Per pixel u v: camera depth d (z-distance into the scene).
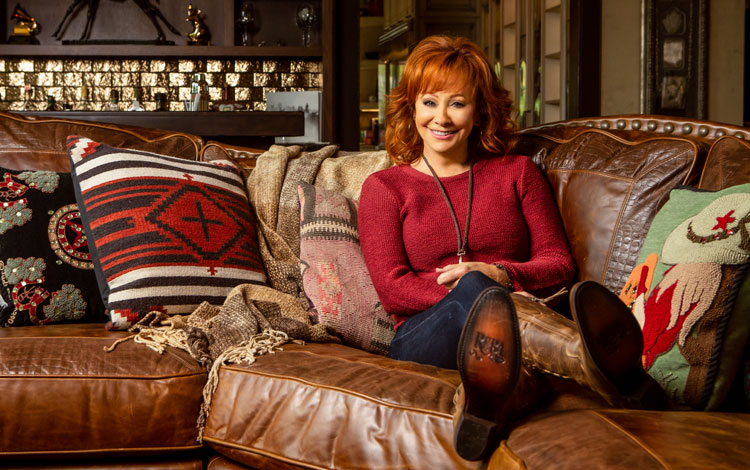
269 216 2.14
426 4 8.17
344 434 1.36
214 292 1.88
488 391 1.17
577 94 5.48
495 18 7.36
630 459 0.97
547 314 1.35
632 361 1.22
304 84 5.46
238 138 5.07
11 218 1.88
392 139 2.04
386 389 1.37
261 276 2.00
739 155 1.65
